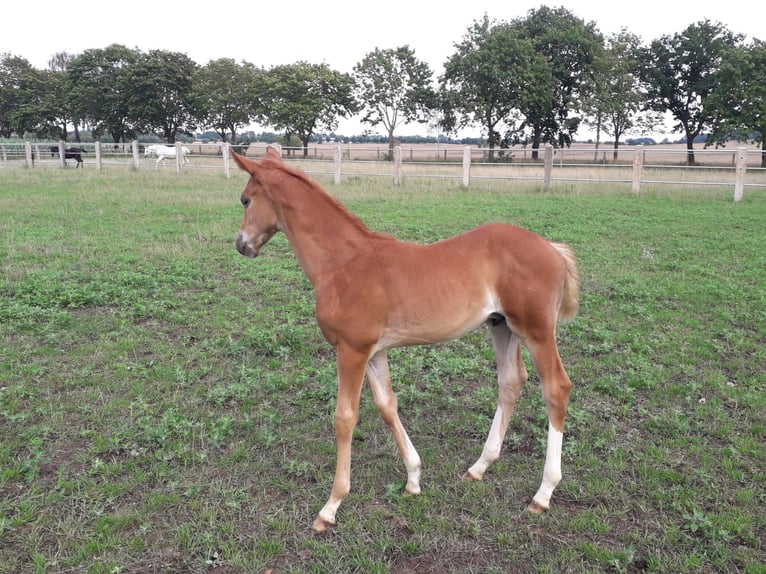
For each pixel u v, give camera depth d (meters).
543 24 45.72
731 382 5.41
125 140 53.69
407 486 3.80
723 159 41.56
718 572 3.12
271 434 4.46
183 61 50.38
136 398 5.06
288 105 41.47
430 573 3.15
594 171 22.31
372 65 45.19
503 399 3.90
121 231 11.82
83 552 3.24
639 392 5.22
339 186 18.78
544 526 3.50
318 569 3.15
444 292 3.36
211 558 3.24
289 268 9.30
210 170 25.20
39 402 4.95
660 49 43.28
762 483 3.84
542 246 3.47
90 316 6.96
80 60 50.16
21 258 9.42
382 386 3.71
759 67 33.09
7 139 54.62
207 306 7.48
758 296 7.59
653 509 3.64
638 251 10.11
